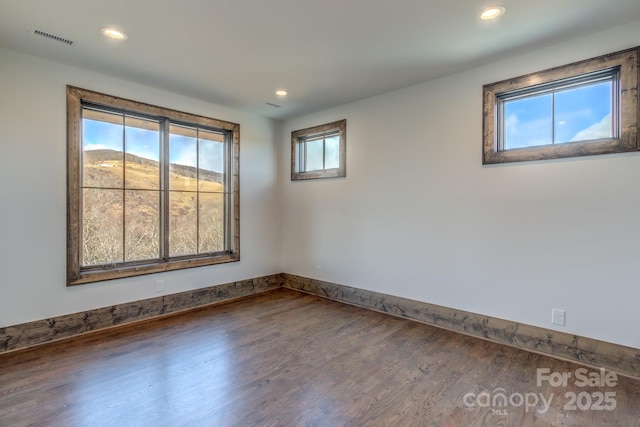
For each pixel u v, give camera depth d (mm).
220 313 3799
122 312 3396
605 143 2457
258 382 2301
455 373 2428
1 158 2719
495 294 3012
